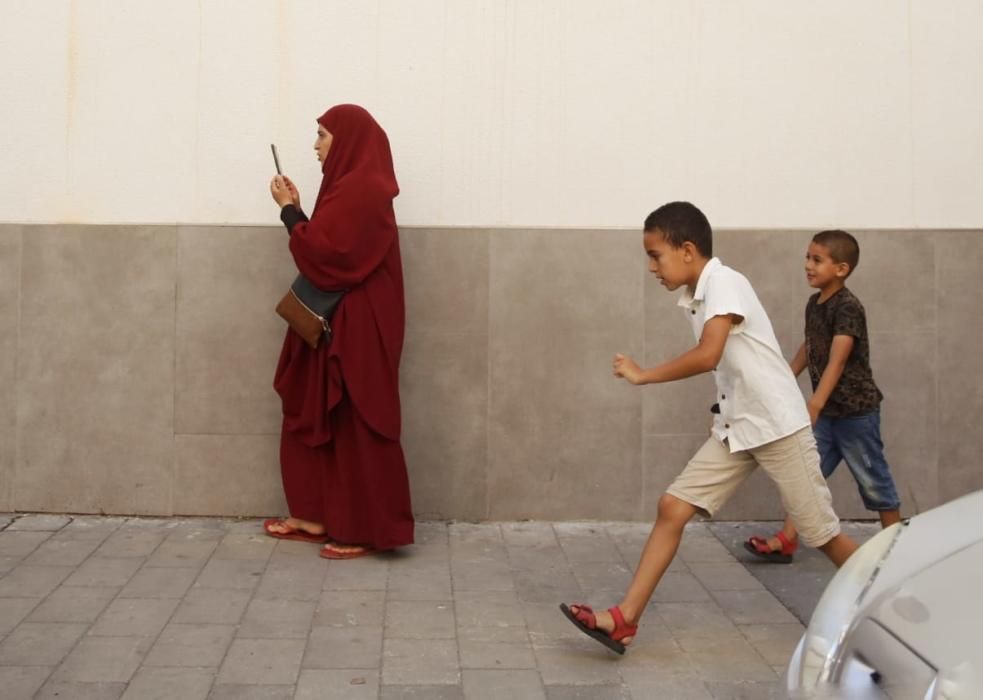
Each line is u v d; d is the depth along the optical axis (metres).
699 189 5.29
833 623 2.52
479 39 5.21
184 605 4.16
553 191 5.25
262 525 5.21
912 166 5.34
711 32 5.27
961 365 5.37
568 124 5.25
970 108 5.33
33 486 5.23
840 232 4.55
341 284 4.66
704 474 3.72
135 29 5.16
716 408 3.86
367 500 4.73
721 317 3.52
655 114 5.27
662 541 3.70
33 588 4.31
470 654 3.75
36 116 5.16
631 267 5.27
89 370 5.20
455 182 5.23
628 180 5.27
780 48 5.29
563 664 3.68
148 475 5.24
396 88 5.20
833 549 3.78
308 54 5.18
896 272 5.34
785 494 3.73
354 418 4.73
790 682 2.48
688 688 3.51
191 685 3.45
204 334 5.21
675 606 4.29
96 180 5.18
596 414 5.29
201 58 5.16
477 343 5.25
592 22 5.23
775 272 5.30
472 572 4.62
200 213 5.20
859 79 5.30
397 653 3.74
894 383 5.36
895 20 5.30
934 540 2.72
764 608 4.27
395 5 5.19
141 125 5.18
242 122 5.18
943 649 2.26
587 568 4.71
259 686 3.46
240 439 5.25
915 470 5.38
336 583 4.45
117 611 4.08
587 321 5.27
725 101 5.28
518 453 5.29
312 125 5.20
